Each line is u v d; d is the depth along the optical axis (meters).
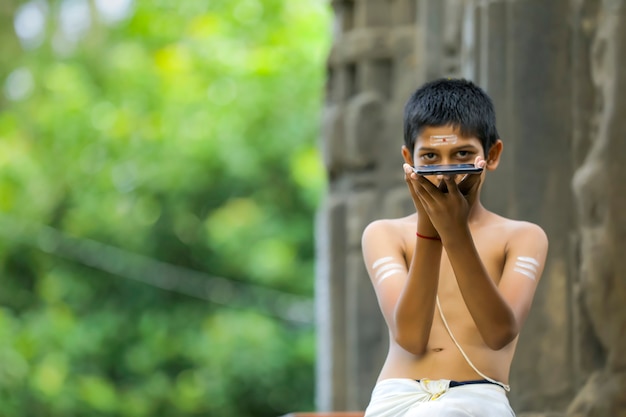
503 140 8.93
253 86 26.64
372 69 11.86
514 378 8.77
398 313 5.41
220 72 27.67
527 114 8.89
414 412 5.36
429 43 11.32
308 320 25.14
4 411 22.39
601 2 8.79
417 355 5.59
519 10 8.93
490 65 9.00
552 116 8.88
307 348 24.27
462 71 10.09
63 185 26.44
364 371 11.73
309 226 25.78
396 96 11.80
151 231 25.44
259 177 25.67
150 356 24.19
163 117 26.72
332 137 12.06
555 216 8.81
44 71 29.27
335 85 12.21
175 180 25.39
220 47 28.19
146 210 25.66
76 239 25.47
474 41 9.19
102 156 26.59
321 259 12.49
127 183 26.05
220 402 23.45
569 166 8.84
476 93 5.73
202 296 25.22
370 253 5.91
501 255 5.75
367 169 11.87
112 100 27.72
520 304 5.53
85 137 26.75
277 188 25.94
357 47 11.91
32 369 23.00
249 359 23.73
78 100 27.28
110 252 25.30
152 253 25.42
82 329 24.11
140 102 27.47
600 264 8.52
